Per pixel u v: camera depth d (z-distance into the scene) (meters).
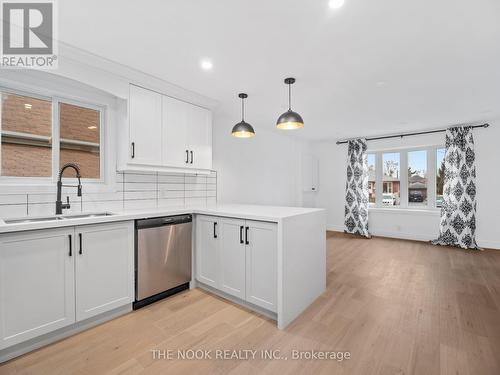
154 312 2.16
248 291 2.18
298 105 3.33
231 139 4.04
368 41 1.85
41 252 1.66
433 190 4.88
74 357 1.60
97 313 1.93
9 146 2.03
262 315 2.12
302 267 2.21
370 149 5.43
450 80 2.53
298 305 2.14
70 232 1.79
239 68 2.29
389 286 2.72
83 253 1.85
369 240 4.97
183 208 2.77
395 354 1.63
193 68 2.29
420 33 1.75
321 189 6.16
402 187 5.22
